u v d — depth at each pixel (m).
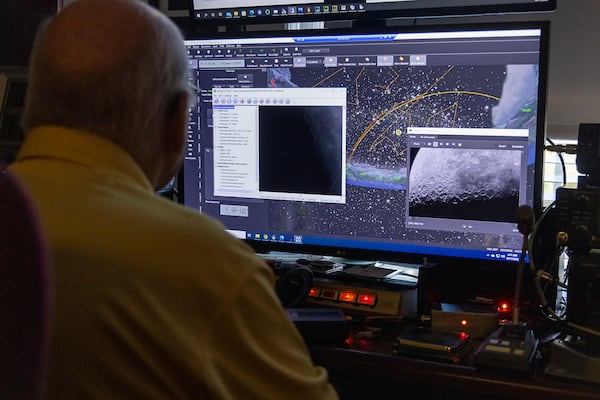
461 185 1.39
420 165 1.42
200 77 1.59
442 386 1.11
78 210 0.72
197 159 1.62
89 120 0.78
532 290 1.37
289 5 1.51
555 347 1.11
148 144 0.83
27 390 0.51
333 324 1.24
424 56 1.39
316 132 1.49
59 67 0.77
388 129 1.43
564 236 1.17
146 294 0.70
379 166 1.45
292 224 1.54
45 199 0.73
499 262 1.37
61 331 0.68
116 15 0.79
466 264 1.40
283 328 0.79
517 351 1.09
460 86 1.37
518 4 1.37
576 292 1.15
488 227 1.38
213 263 0.73
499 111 1.35
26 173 0.75
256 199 1.57
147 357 0.70
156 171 0.88
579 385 1.05
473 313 1.27
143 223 0.72
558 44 1.54
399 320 1.35
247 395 0.74
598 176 1.22
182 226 0.74
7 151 1.65
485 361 1.09
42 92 0.79
